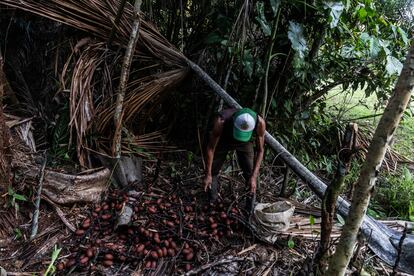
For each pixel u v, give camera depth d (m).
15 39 4.22
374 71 4.72
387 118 1.75
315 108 6.10
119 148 3.71
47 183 3.30
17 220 3.12
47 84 4.21
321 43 4.23
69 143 3.69
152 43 3.88
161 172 4.24
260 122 3.14
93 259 2.86
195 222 3.35
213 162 3.53
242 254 3.12
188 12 4.56
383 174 5.35
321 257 2.50
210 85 3.92
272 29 3.67
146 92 3.89
